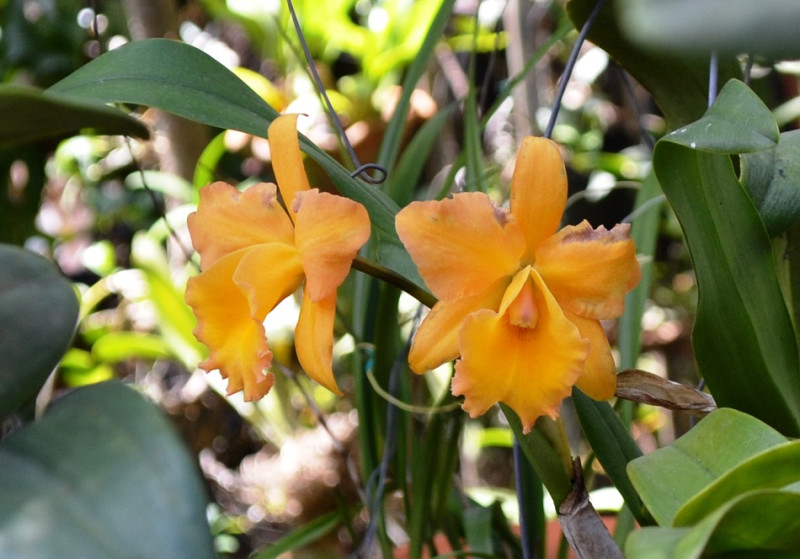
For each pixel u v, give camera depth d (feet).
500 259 1.21
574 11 1.50
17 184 2.08
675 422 3.60
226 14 3.48
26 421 1.59
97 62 1.41
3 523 0.93
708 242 1.36
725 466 1.20
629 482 1.39
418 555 1.69
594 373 1.24
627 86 1.81
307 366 1.25
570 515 1.26
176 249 3.21
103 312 3.80
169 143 2.57
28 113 1.15
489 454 3.61
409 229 1.19
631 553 1.01
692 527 1.03
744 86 1.21
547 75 4.04
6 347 1.03
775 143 1.12
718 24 0.99
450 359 1.23
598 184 3.81
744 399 1.42
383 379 1.74
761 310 1.39
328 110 1.65
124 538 0.93
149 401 1.03
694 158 1.33
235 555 3.34
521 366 1.22
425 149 1.94
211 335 1.27
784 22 0.96
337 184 1.35
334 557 2.96
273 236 1.27
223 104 1.37
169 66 1.39
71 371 3.02
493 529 1.98
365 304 1.78
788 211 1.45
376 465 1.82
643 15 1.06
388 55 3.41
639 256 1.84
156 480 0.96
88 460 0.98
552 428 1.25
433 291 1.21
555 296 1.24
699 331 1.38
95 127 1.24
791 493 0.99
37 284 1.06
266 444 3.61
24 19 2.50
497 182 3.18
